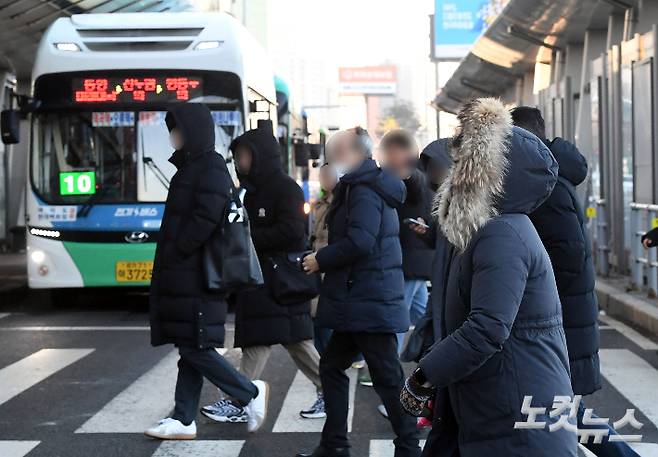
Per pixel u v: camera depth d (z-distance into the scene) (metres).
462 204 3.57
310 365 7.39
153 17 13.41
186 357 6.67
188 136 6.55
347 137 5.86
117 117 13.29
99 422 7.42
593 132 18.66
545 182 3.60
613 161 17.12
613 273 16.97
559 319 3.66
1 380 9.02
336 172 5.87
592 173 18.67
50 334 11.87
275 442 6.86
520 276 3.50
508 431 3.53
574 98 24.17
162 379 9.04
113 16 13.48
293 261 6.97
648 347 10.54
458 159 3.64
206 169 6.52
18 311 14.13
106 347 10.86
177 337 6.58
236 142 6.99
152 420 7.48
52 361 9.98
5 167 24.12
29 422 7.43
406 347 5.25
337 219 5.88
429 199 7.82
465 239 3.57
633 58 15.75
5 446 6.75
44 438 6.96
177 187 6.58
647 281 13.50
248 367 7.15
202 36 13.30
